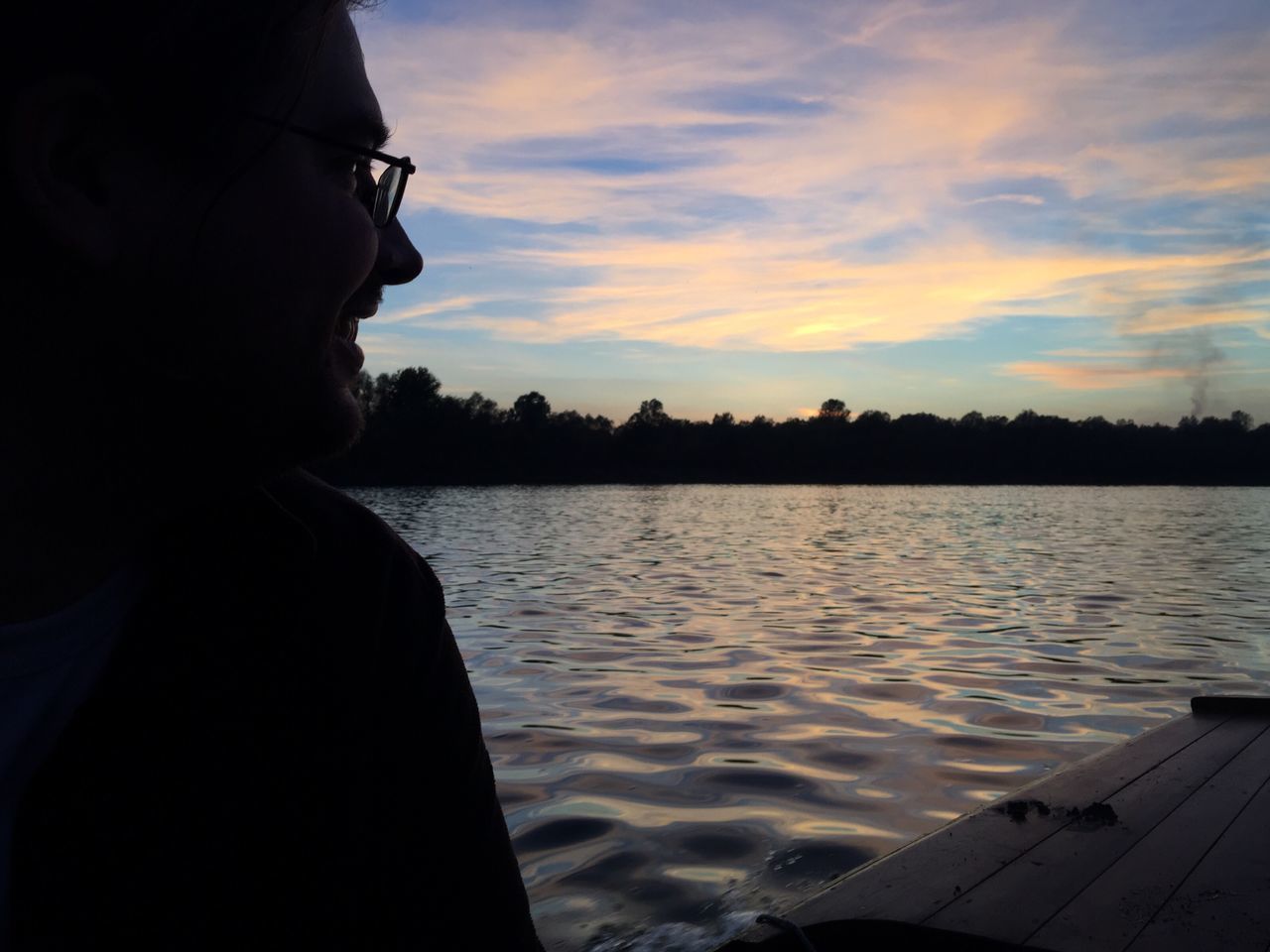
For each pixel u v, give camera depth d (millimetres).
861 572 17219
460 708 933
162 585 748
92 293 647
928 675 7867
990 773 5117
